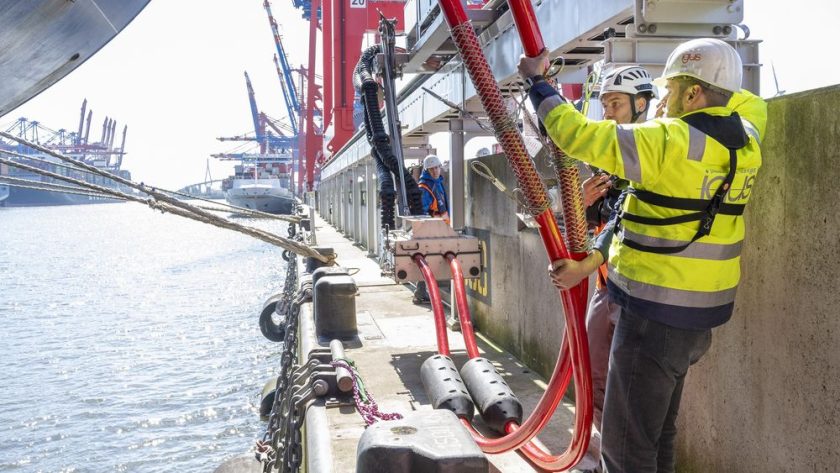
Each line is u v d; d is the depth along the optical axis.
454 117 8.25
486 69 2.58
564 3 4.67
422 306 9.72
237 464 6.79
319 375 5.32
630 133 2.26
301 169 97.06
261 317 15.98
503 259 6.83
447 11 2.57
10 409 16.83
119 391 18.23
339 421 4.92
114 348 24.05
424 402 5.40
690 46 2.39
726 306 2.49
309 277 10.68
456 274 6.09
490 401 4.52
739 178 2.35
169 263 59.66
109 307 34.38
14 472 12.90
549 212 2.70
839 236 2.51
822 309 2.61
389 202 8.34
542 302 5.77
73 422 15.77
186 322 29.11
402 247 6.34
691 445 3.55
